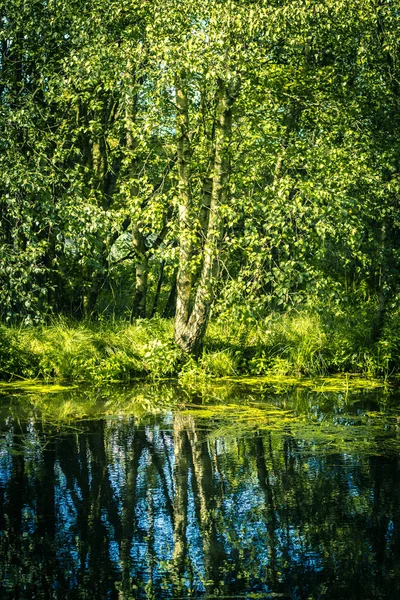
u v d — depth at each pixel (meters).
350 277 15.11
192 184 12.67
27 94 13.16
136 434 7.76
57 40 13.10
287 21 10.94
